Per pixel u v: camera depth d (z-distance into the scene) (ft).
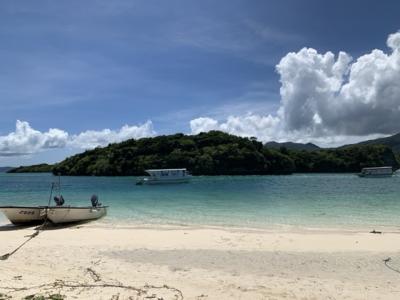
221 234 51.60
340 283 29.35
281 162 444.55
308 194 134.51
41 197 128.67
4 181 301.43
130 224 64.23
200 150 422.41
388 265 35.01
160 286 28.07
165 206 93.97
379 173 310.04
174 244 45.01
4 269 33.27
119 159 414.82
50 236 51.90
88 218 67.97
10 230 59.31
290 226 61.00
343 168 479.41
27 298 24.57
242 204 98.02
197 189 171.73
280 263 35.94
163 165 398.21
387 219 68.80
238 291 27.07
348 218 70.23
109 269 33.65
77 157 462.19
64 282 28.78
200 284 28.86
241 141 441.27
